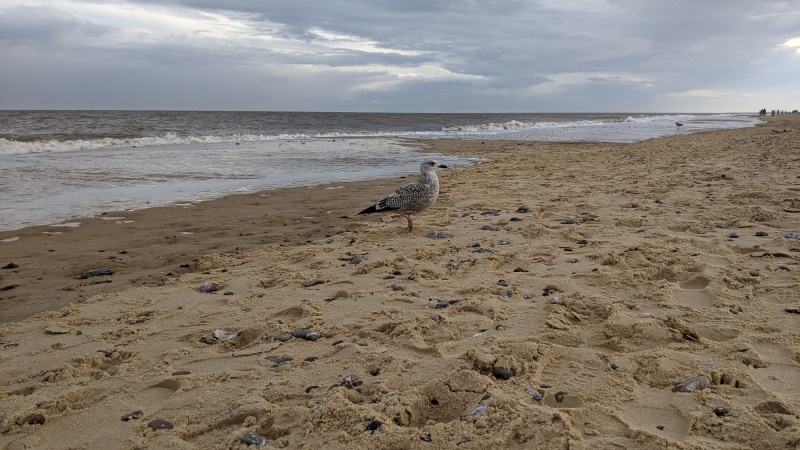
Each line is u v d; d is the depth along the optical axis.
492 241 7.56
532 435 2.97
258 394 3.64
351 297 5.53
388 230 8.58
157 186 13.66
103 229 9.09
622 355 3.96
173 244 8.20
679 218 8.36
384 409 3.34
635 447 2.86
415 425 3.33
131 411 3.59
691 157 17.92
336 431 3.15
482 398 3.41
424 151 24.67
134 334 4.85
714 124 57.88
